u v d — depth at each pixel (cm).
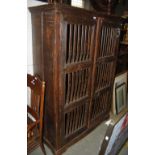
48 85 153
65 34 132
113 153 128
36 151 178
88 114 196
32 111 154
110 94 230
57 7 118
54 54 133
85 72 171
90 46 164
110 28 185
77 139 191
